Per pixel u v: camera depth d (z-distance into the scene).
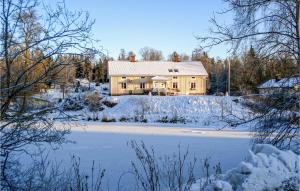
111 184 10.62
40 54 6.50
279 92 10.01
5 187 6.21
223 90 61.16
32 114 6.36
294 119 9.73
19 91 6.33
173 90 62.22
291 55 10.33
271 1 10.27
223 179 5.21
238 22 10.54
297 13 10.20
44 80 6.50
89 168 13.28
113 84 61.84
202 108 42.59
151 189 6.21
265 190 4.70
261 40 10.57
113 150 18.27
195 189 6.09
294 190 4.65
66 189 6.82
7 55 6.27
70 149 18.47
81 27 6.53
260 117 10.23
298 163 5.20
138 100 44.75
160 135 26.03
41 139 6.61
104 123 35.84
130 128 31.28
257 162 5.12
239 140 23.03
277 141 9.70
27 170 8.09
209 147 19.69
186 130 29.88
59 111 6.64
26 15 6.36
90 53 6.64
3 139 6.20
